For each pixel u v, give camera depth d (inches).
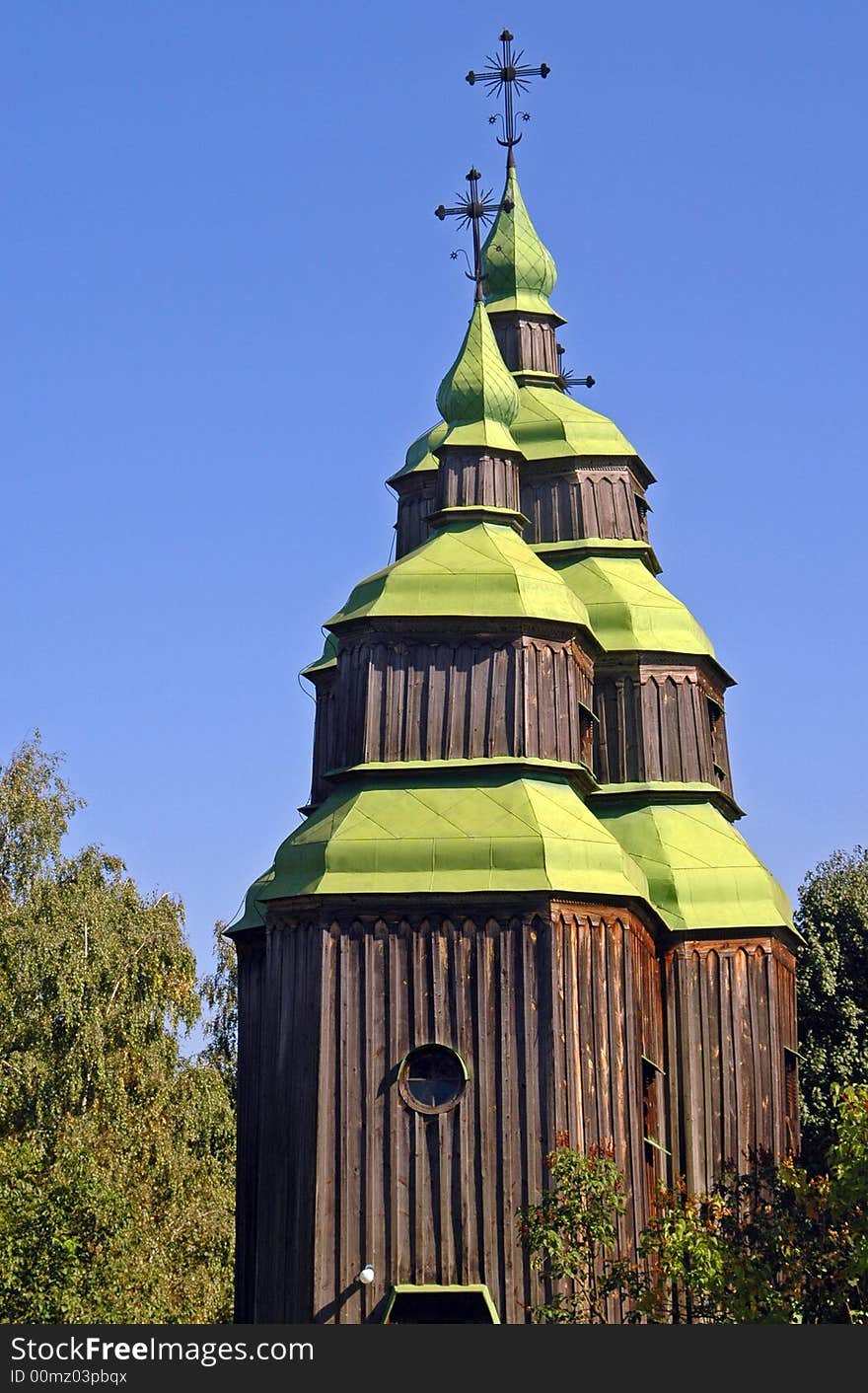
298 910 1861.5
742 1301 1601.9
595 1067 1825.8
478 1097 1786.4
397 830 1859.0
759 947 2114.9
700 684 2271.2
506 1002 1803.6
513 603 1966.0
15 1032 2437.3
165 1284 2030.0
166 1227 2298.2
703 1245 1624.0
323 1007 1809.8
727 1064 2089.1
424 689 1947.6
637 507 2418.8
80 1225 1876.2
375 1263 1758.1
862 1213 1621.6
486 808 1878.7
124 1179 2247.8
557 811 1897.1
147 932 2593.5
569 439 2389.3
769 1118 2084.2
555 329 2549.2
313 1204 1776.6
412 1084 1795.0
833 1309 1630.2
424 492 2448.3
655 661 2245.3
